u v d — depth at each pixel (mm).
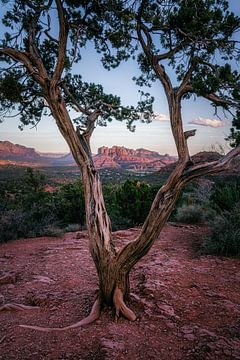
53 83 4020
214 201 10859
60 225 13516
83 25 4441
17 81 4582
